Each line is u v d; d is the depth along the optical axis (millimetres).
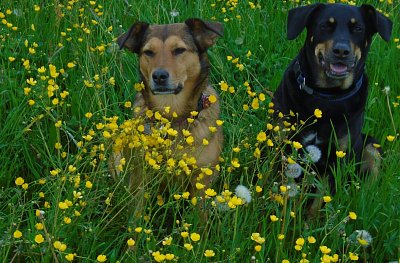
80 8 3154
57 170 2260
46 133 2656
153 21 3154
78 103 2742
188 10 3254
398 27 3221
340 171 2477
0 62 2912
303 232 2293
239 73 3047
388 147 2734
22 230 2342
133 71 2982
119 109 2842
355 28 2576
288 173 2316
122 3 3262
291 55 3111
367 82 2621
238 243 2254
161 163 2430
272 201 2352
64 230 2240
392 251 2309
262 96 2473
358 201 2434
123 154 2424
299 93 2568
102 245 2297
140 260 2125
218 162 2525
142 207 2336
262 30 3227
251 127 2746
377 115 2873
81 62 2947
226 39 3154
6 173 2533
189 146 2414
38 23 3094
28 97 2660
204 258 2201
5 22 2932
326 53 2531
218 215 2236
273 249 2312
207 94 2566
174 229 2201
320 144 2582
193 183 2490
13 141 2551
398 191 2428
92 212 2312
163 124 2434
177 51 2486
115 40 2822
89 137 2377
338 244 2305
